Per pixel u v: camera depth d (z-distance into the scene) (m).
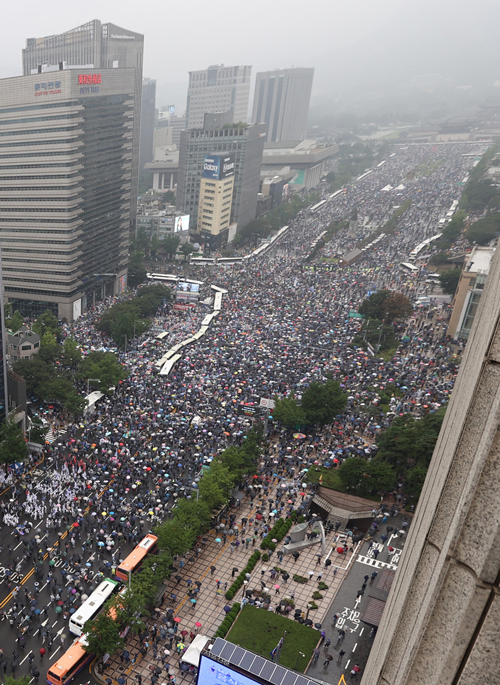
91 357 169.00
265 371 172.50
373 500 120.88
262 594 96.56
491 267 11.74
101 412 147.75
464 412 10.35
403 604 11.44
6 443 121.38
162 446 131.12
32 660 80.50
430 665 9.74
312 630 89.50
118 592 89.56
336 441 141.50
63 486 117.62
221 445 134.00
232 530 109.88
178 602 94.25
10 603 89.88
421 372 175.38
